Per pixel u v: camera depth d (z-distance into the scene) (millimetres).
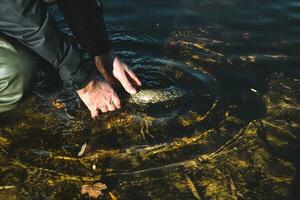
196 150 1739
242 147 1757
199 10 2469
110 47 1852
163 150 1735
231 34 2305
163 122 1834
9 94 1676
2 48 1574
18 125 1803
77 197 1569
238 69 2098
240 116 1880
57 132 1787
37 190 1588
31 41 1562
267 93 1988
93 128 1806
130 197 1572
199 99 1935
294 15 2441
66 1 1782
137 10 2445
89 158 1700
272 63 2139
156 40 2240
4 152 1705
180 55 2158
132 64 2080
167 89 1953
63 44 1606
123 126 1816
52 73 1897
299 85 2031
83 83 1683
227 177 1649
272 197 1592
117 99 1823
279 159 1719
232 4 2521
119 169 1667
